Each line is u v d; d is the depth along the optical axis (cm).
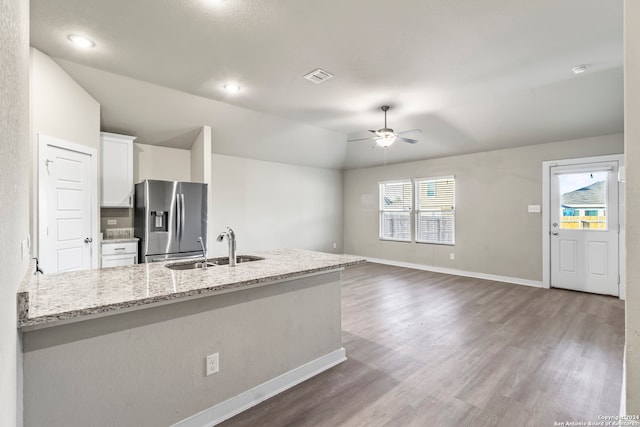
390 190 738
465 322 360
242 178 639
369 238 774
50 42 291
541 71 348
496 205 569
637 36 72
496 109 462
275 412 204
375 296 467
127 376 163
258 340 217
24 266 143
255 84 383
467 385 233
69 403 146
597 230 470
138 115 438
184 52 308
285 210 711
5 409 82
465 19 251
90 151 381
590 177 475
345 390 228
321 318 257
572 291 489
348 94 416
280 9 239
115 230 470
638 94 72
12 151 93
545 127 477
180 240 454
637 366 72
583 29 266
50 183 322
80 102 365
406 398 218
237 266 238
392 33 271
